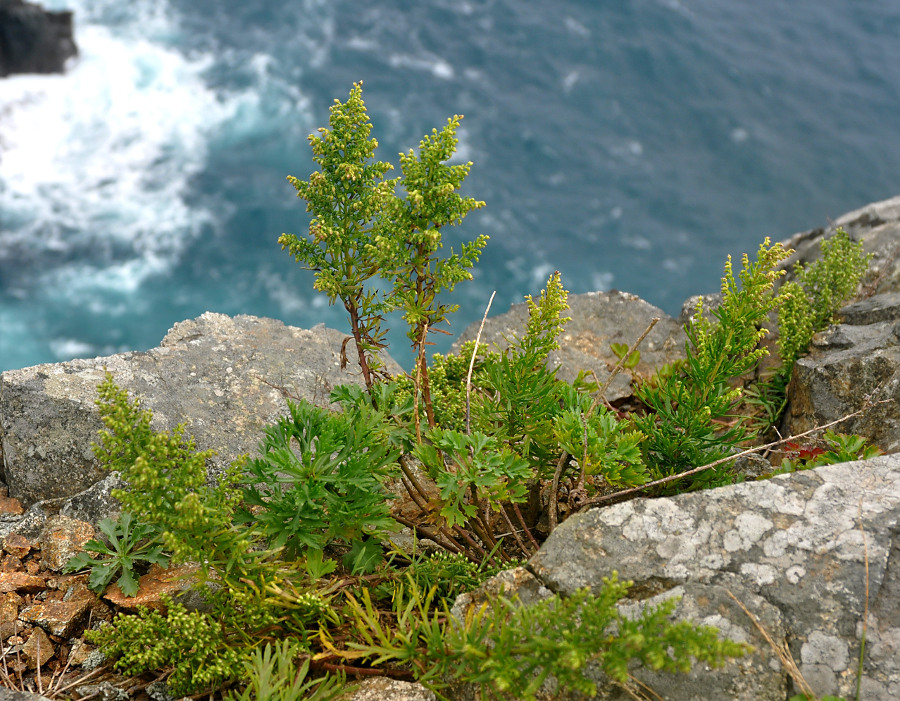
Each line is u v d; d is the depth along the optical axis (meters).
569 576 2.51
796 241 7.07
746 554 2.50
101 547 3.09
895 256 5.88
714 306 5.43
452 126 2.83
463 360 4.19
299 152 27.61
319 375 4.30
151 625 2.62
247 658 2.59
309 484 2.85
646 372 5.11
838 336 4.49
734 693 2.28
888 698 2.23
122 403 2.54
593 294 5.76
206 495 2.68
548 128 30.73
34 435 3.61
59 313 21.03
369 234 3.03
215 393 4.01
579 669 2.21
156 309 21.59
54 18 27.02
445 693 2.50
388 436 3.06
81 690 2.69
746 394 4.65
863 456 3.33
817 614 2.38
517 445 3.35
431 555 3.12
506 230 25.78
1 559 3.23
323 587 2.90
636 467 3.04
